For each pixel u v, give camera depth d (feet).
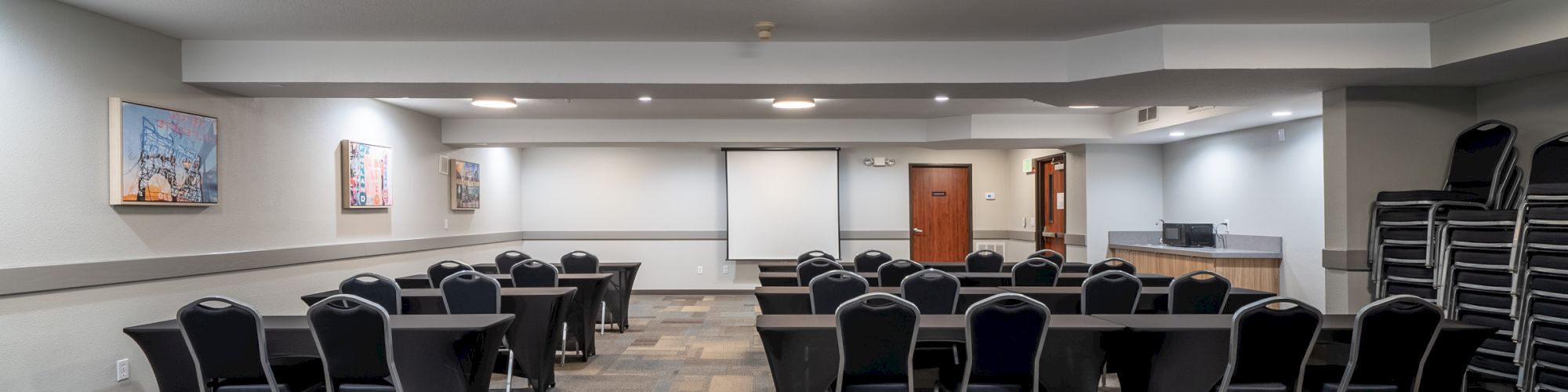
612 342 22.61
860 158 36.81
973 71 16.35
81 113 13.70
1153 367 11.48
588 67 16.25
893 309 10.36
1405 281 16.17
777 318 12.32
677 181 36.19
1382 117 16.97
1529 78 15.90
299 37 15.75
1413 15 14.33
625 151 36.27
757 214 35.68
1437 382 11.35
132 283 14.82
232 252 17.31
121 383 14.58
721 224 36.11
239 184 17.66
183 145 15.80
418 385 11.64
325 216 20.98
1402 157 16.96
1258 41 14.96
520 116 27.86
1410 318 10.40
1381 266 16.58
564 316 16.69
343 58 16.11
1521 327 13.76
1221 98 18.61
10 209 12.59
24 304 12.87
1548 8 12.66
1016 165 37.70
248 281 17.88
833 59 16.33
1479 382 15.10
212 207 16.83
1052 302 16.17
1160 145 31.50
